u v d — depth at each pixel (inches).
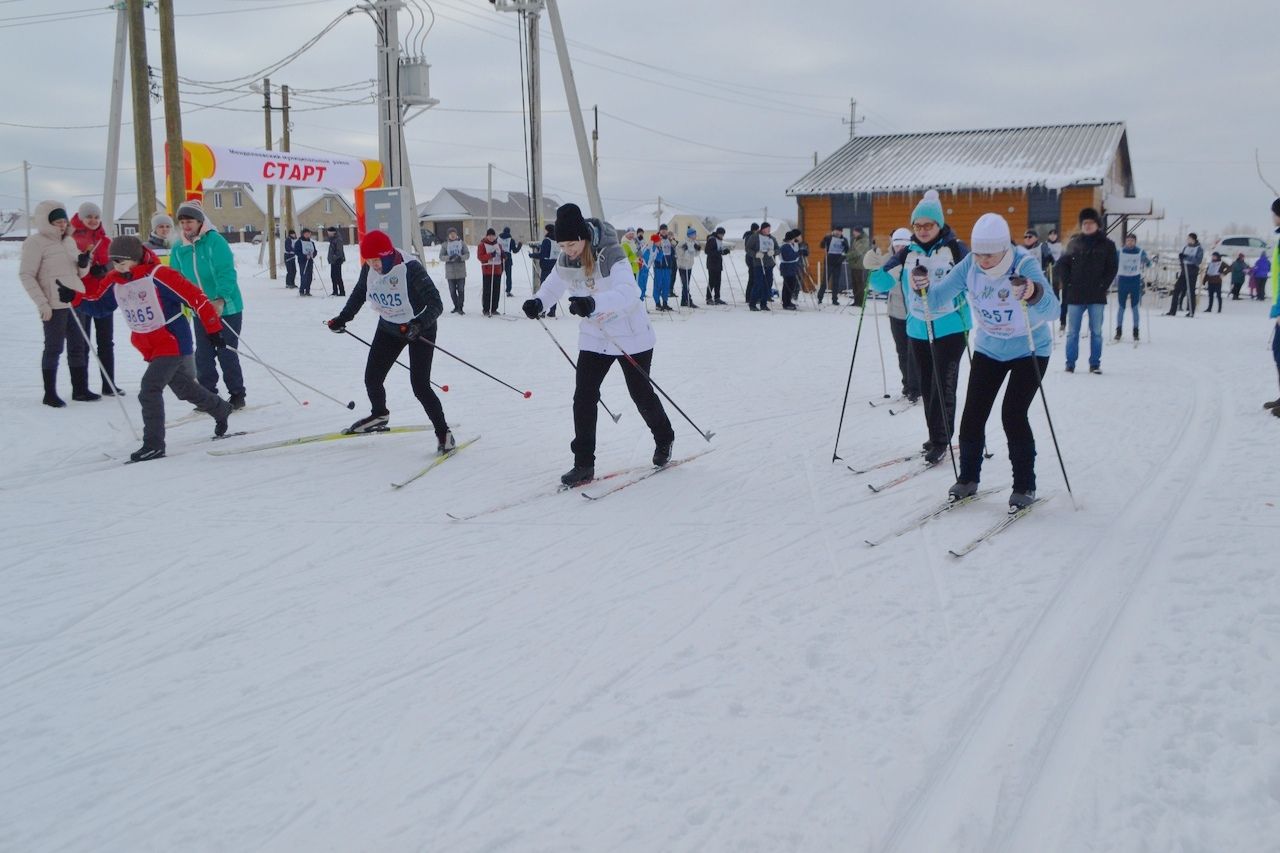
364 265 241.3
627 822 91.1
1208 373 379.6
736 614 141.2
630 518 191.6
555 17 703.7
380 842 88.8
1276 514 177.9
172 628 139.3
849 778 97.8
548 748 104.7
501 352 454.0
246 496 207.8
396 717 112.5
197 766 102.8
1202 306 861.8
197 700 117.6
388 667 125.8
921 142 1090.1
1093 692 114.3
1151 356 444.5
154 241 283.6
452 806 94.4
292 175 704.4
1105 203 973.2
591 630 136.6
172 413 294.2
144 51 489.1
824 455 243.8
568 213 204.7
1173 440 249.4
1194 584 145.6
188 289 235.9
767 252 721.0
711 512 195.0
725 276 1055.6
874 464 232.4
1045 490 203.9
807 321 642.2
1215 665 118.4
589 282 210.1
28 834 91.1
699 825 90.7
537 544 175.8
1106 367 404.8
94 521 189.5
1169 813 90.1
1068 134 1045.2
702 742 105.3
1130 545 166.2
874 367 406.9
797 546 172.6
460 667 125.4
